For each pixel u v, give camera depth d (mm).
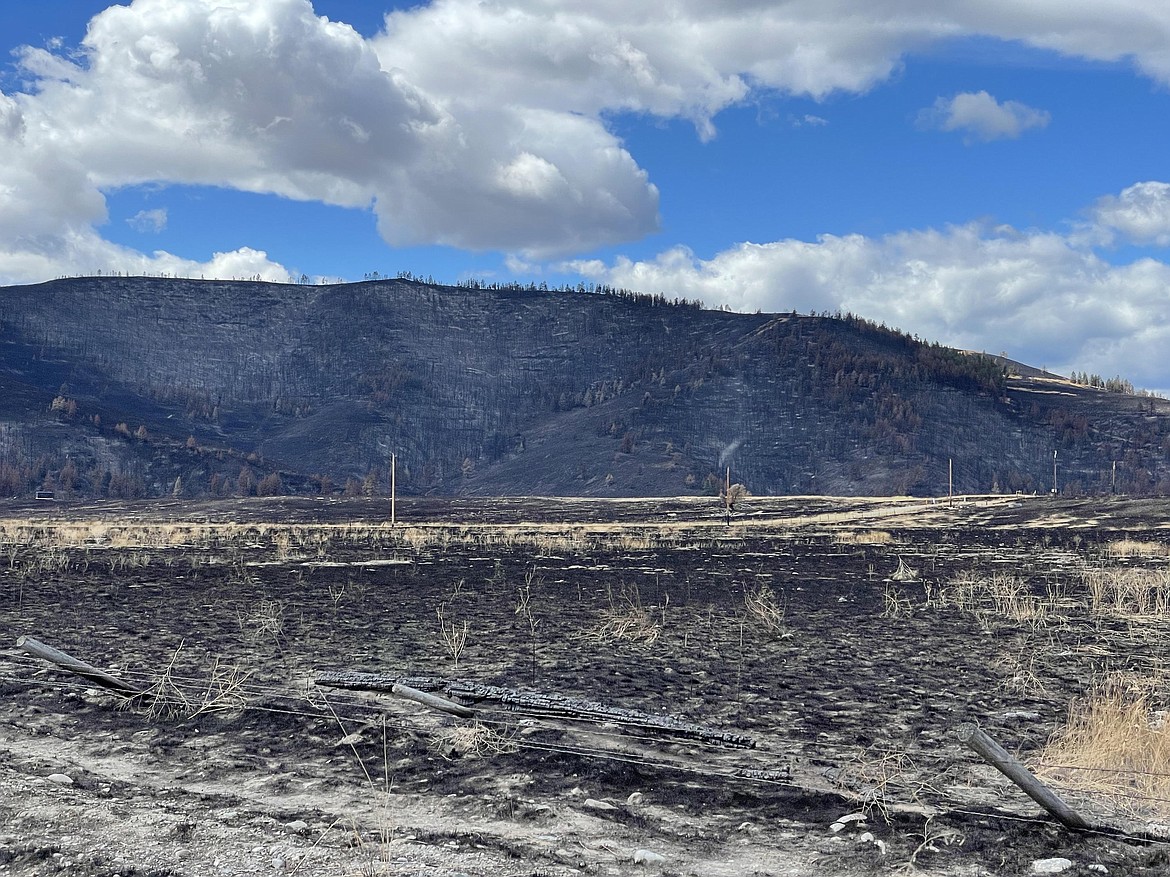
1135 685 13930
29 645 12344
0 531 56938
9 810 7359
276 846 6711
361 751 9812
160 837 6855
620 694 13266
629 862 6848
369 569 34812
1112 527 62688
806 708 12469
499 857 6727
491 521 86562
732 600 25562
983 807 8289
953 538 55094
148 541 49969
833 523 74500
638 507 106188
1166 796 8562
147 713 11328
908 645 17859
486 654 16609
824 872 6797
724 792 8609
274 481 166500
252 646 17125
